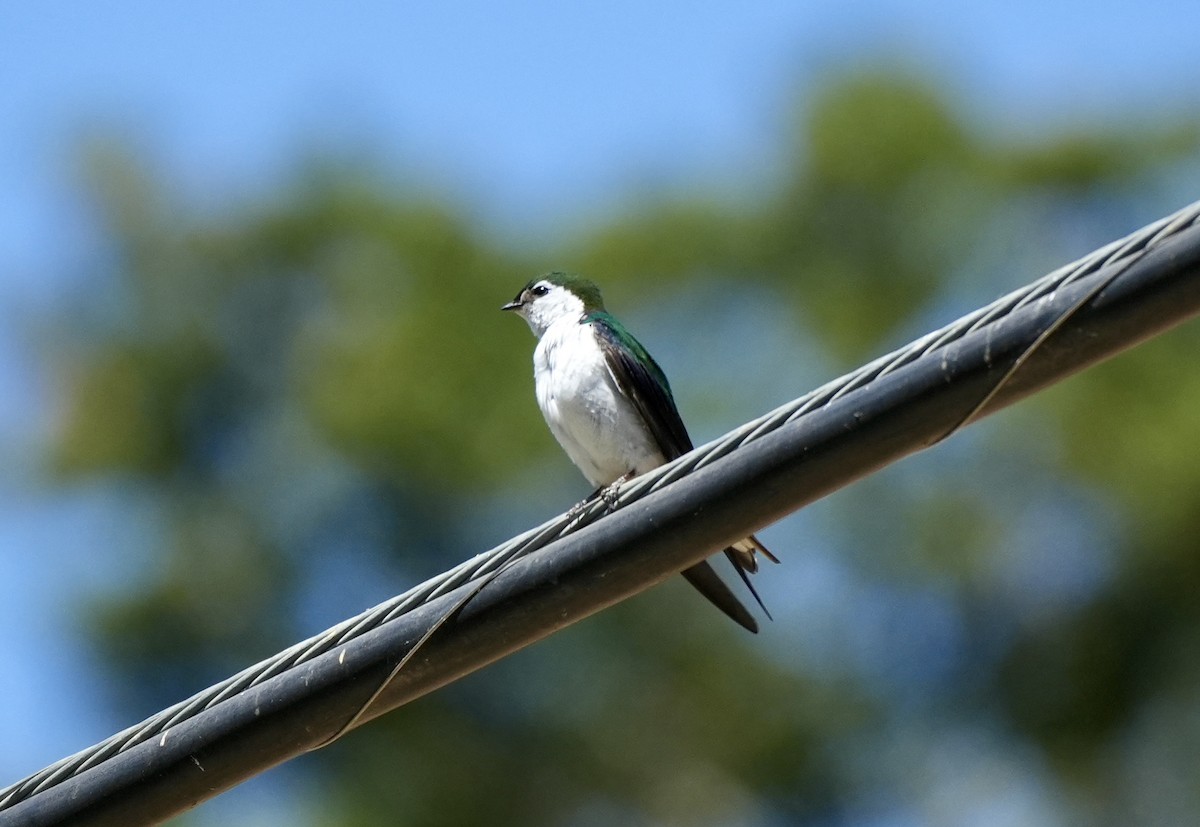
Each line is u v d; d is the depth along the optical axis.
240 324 19.91
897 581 17.22
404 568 17.94
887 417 5.49
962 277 19.03
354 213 20.03
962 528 17.11
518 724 16.81
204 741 6.23
